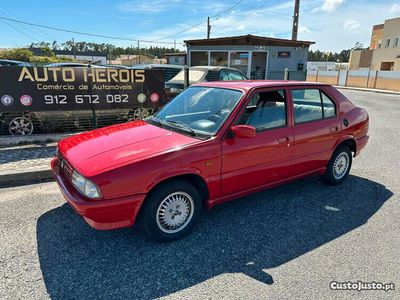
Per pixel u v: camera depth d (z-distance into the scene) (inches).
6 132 259.6
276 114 145.5
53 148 240.8
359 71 1298.0
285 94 149.8
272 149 141.9
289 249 120.0
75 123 281.0
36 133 268.4
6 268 106.4
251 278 103.4
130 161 109.9
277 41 771.4
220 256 115.3
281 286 99.6
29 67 248.8
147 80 294.7
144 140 125.7
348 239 127.1
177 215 123.3
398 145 285.4
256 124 138.1
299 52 800.3
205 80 387.2
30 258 112.1
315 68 1835.6
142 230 131.3
